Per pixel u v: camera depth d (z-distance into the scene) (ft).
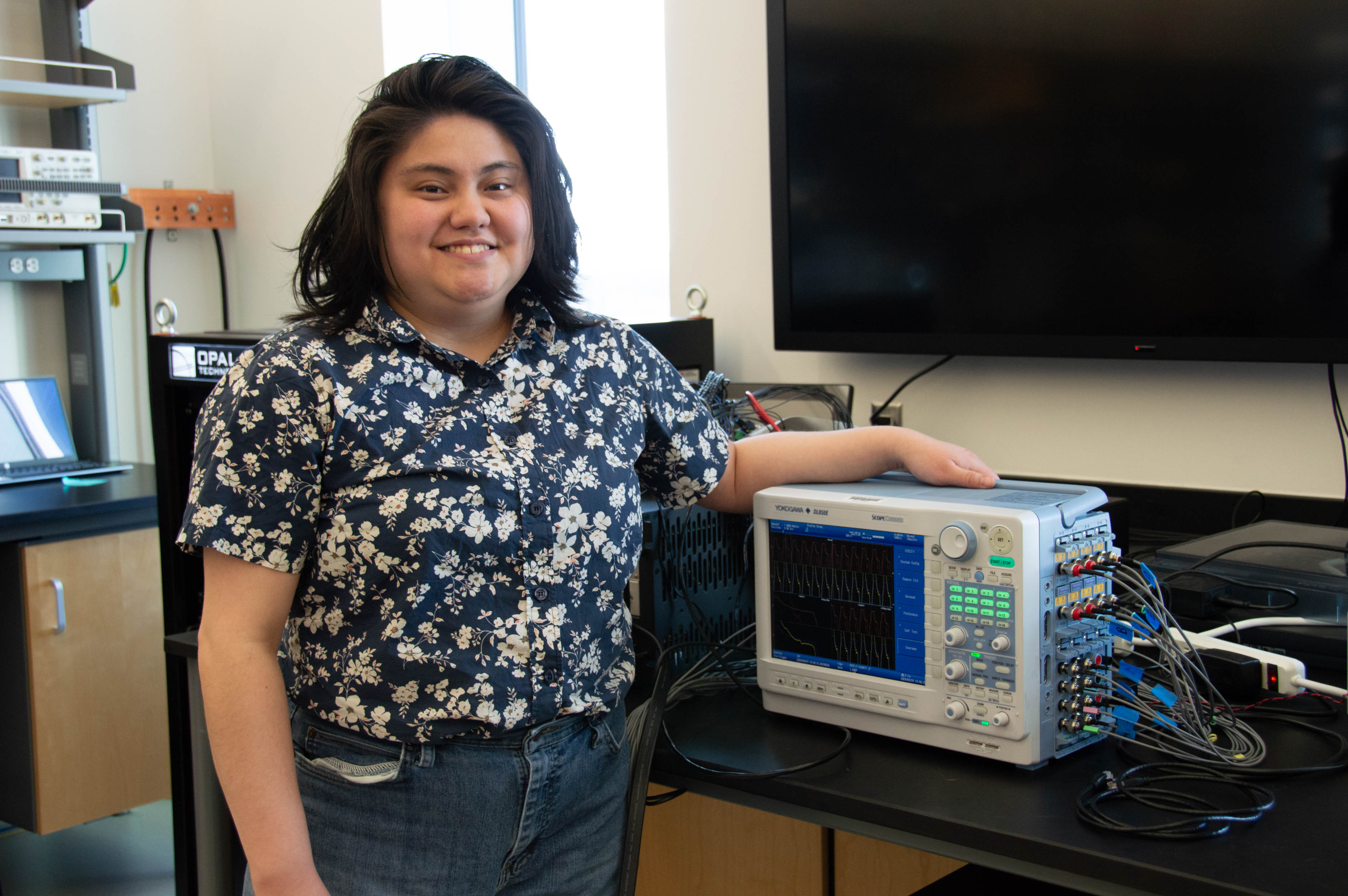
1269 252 5.07
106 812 8.30
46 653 7.91
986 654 3.57
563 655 3.38
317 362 3.19
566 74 9.30
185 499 5.77
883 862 5.16
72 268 9.82
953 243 6.01
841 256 6.44
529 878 3.55
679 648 4.67
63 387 10.46
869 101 6.18
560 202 3.63
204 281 11.23
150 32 10.74
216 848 5.66
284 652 3.57
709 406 5.57
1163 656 3.99
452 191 3.31
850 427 6.09
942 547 3.61
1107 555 3.77
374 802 3.32
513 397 3.50
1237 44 5.01
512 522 3.29
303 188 10.32
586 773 3.56
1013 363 6.24
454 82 3.30
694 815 5.68
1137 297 5.46
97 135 10.43
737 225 7.23
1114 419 5.92
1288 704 4.07
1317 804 3.28
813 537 4.01
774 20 6.45
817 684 4.04
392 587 3.21
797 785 3.59
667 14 7.36
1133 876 2.96
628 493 3.59
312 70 10.04
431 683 3.22
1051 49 5.53
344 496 3.20
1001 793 3.46
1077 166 5.54
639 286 8.79
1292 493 5.40
